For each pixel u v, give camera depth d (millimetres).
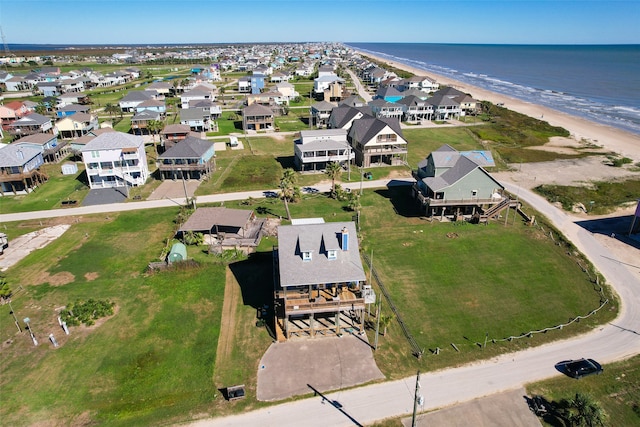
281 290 41781
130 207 70938
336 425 31453
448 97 139625
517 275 51438
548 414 32250
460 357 38219
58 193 77062
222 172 87875
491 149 105375
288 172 68562
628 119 144500
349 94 166375
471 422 31578
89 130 116500
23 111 134000
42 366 37188
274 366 37094
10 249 57688
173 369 36875
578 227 64375
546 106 167250
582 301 46594
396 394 34125
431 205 63969
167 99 169125
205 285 49281
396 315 43938
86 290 48406
